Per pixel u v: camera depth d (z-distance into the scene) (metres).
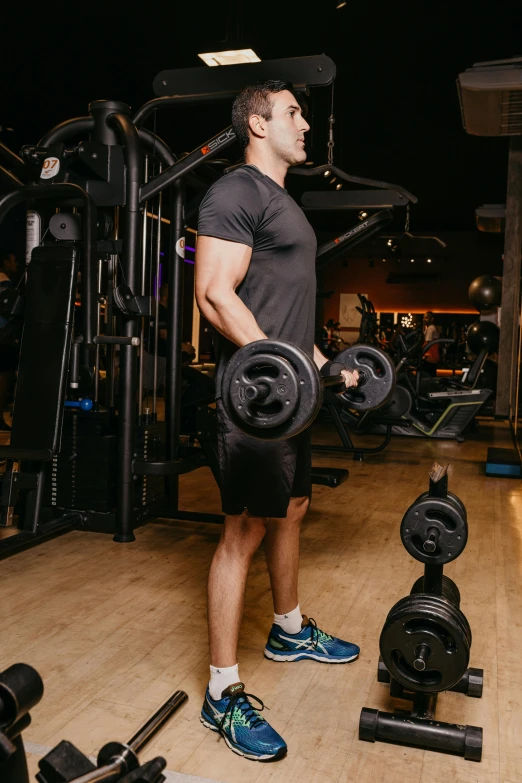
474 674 1.79
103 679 1.83
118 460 3.11
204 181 3.46
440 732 1.54
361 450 5.52
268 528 1.88
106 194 3.00
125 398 3.08
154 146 3.21
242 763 1.49
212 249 1.49
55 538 3.16
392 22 6.50
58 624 2.18
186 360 5.76
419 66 7.44
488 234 17.36
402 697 1.69
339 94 8.15
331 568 2.81
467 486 4.58
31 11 6.16
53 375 2.89
